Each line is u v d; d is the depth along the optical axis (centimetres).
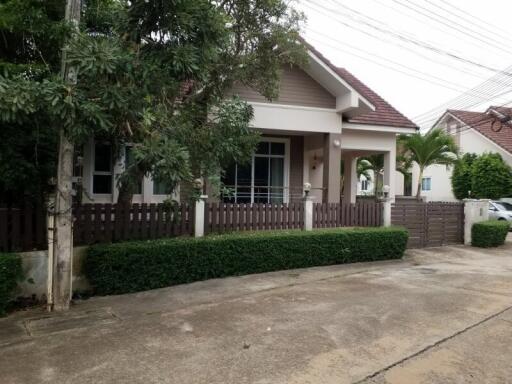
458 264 925
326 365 390
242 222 878
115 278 645
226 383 356
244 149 805
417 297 622
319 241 856
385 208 1066
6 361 402
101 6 667
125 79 498
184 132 652
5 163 563
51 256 570
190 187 711
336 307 568
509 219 1755
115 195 977
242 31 830
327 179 1180
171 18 530
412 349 427
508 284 716
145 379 363
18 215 630
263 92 904
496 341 452
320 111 1163
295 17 856
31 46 629
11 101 429
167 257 685
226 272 751
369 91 1470
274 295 631
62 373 376
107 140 688
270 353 415
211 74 804
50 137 597
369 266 872
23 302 596
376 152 1470
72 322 517
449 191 2584
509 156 2194
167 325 501
